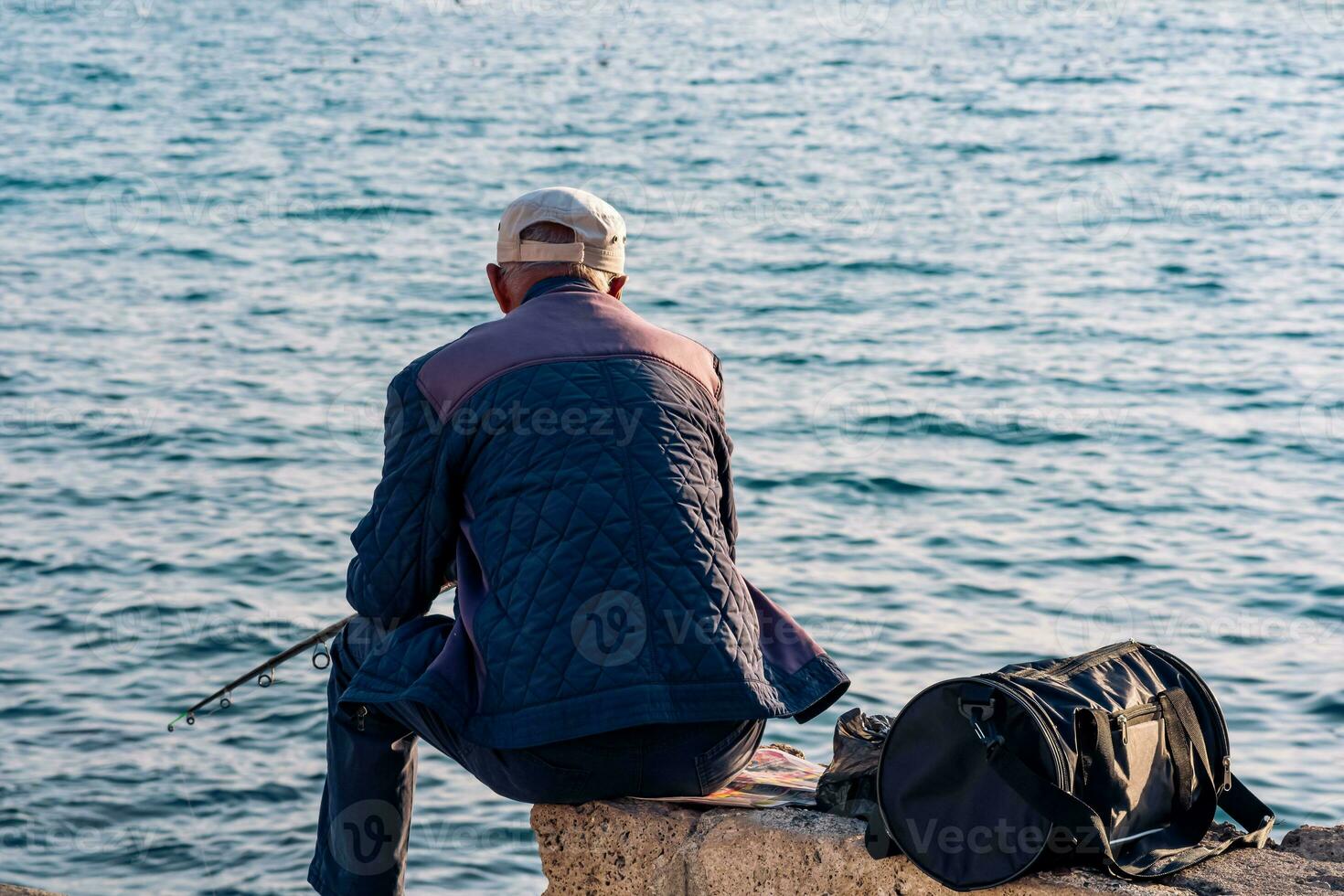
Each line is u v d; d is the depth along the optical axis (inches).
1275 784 301.7
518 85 2482.8
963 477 573.3
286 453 594.6
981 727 82.9
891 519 520.1
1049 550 487.2
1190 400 704.4
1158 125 1942.7
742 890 94.1
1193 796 90.9
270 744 338.3
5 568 461.7
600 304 101.5
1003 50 3107.8
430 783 324.8
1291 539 499.2
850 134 1892.2
